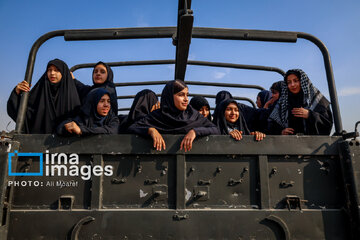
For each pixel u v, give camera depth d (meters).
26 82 2.27
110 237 1.85
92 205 1.89
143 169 1.99
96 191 1.92
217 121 2.75
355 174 1.93
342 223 1.95
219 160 2.03
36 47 2.42
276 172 2.03
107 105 2.35
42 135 1.98
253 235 1.89
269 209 1.94
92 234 1.85
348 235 1.93
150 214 1.88
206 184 1.98
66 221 1.86
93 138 1.99
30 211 1.87
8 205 1.84
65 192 1.94
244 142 2.03
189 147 1.97
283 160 2.06
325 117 2.53
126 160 2.00
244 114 3.46
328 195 2.02
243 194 1.99
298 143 2.05
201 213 1.89
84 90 3.17
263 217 1.92
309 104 2.60
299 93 2.71
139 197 1.95
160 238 1.85
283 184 2.01
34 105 2.57
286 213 1.93
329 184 2.04
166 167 2.00
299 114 2.46
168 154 2.00
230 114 2.74
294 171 2.04
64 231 1.85
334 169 2.06
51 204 1.92
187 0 2.07
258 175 2.01
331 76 2.37
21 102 2.22
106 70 3.27
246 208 1.96
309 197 2.01
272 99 3.63
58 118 2.55
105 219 1.87
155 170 1.99
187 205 1.94
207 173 2.00
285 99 2.78
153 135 1.97
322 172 2.05
